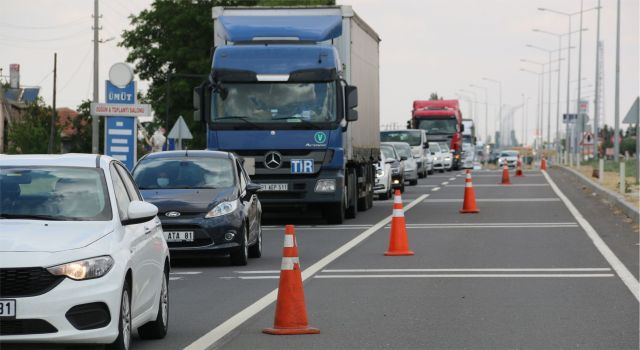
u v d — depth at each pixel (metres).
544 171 121.00
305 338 18.77
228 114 44.19
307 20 46.53
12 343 15.14
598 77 120.56
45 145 161.62
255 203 33.47
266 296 24.50
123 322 16.06
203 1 142.62
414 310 22.08
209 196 31.34
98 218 16.75
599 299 23.42
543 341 18.27
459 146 131.25
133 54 143.25
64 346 15.49
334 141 44.19
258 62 44.19
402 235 33.72
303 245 37.22
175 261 32.84
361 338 18.72
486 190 74.88
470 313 21.59
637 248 34.94
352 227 45.25
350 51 47.75
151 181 32.47
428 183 88.19
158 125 140.38
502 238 38.97
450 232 41.81
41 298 15.06
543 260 31.58
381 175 64.69
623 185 60.12
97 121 68.69
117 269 15.76
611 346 17.77
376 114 58.31
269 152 44.25
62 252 15.46
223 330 19.67
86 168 17.67
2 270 15.11
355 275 28.45
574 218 48.38
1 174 17.45
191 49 141.88
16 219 16.47
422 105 129.12
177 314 21.75
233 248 30.84
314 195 44.38
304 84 44.22
